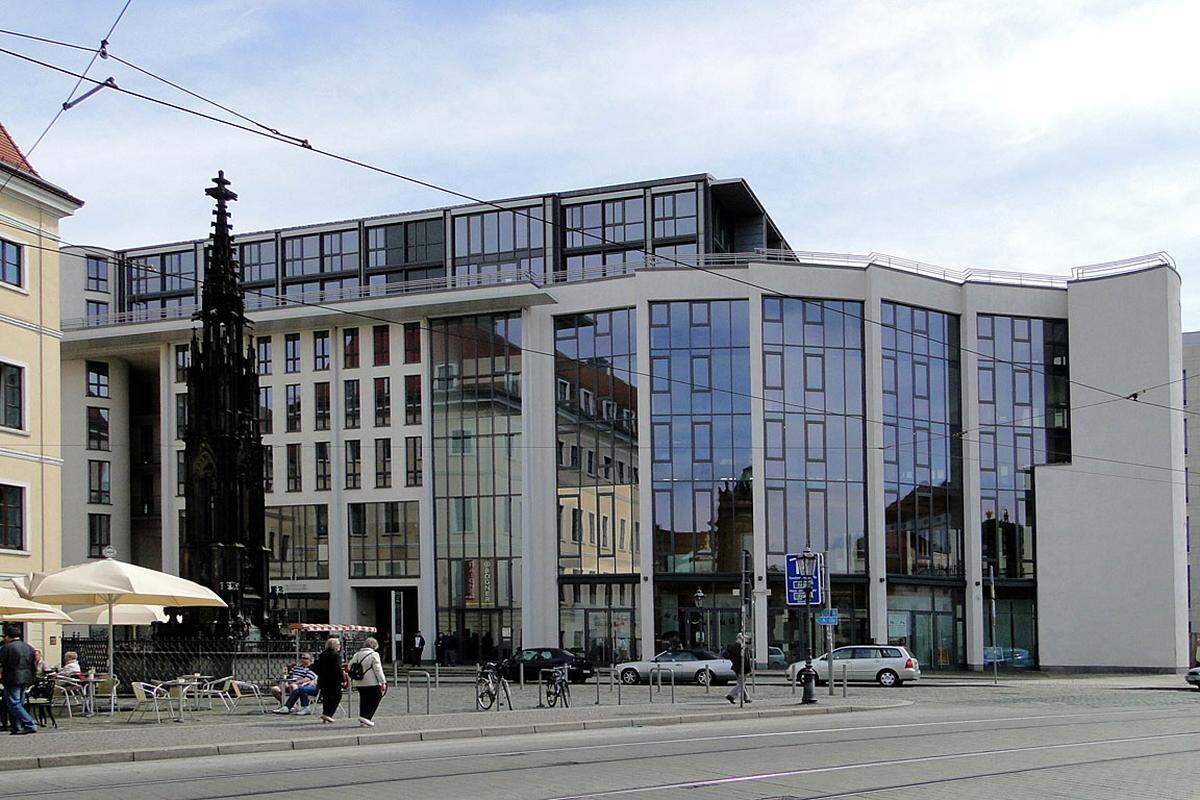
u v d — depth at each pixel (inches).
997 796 540.1
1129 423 2288.4
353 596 2426.2
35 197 1544.0
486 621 2314.2
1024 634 2342.5
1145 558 2250.2
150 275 3011.8
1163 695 1541.6
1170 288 2294.5
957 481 2341.3
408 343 2447.1
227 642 1262.3
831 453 2223.2
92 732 864.9
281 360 2544.3
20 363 1517.0
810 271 2250.2
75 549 2630.4
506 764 671.1
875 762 677.9
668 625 2186.3
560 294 2327.8
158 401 2797.7
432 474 2386.8
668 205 2593.5
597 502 2258.9
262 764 689.0
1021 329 2396.7
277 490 2507.4
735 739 835.4
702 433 2212.1
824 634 2175.2
